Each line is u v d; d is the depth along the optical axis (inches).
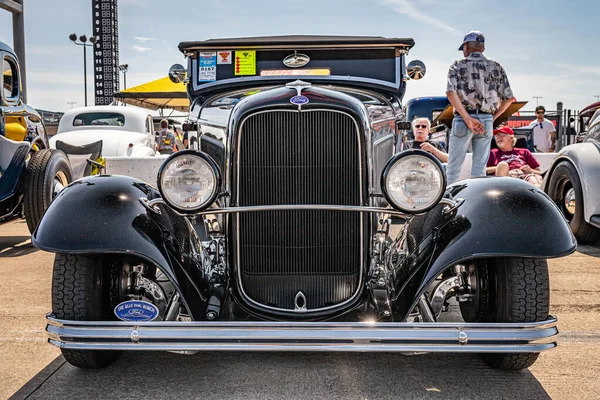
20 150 213.3
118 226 94.1
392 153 157.2
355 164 100.2
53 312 96.6
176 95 547.2
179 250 98.6
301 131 99.6
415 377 102.3
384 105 159.0
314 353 113.3
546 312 95.4
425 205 92.9
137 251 92.1
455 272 107.7
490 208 96.1
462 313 112.9
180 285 93.5
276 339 85.7
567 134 419.8
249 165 100.6
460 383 99.7
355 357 111.4
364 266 102.9
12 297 152.6
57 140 347.9
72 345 88.4
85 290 96.1
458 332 86.2
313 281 103.0
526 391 96.5
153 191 106.1
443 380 101.0
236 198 101.3
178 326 86.9
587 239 219.9
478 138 189.3
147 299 105.2
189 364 108.3
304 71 160.9
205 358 111.3
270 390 97.0
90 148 308.8
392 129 156.5
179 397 94.4
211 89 163.0
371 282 104.9
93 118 394.9
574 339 121.6
